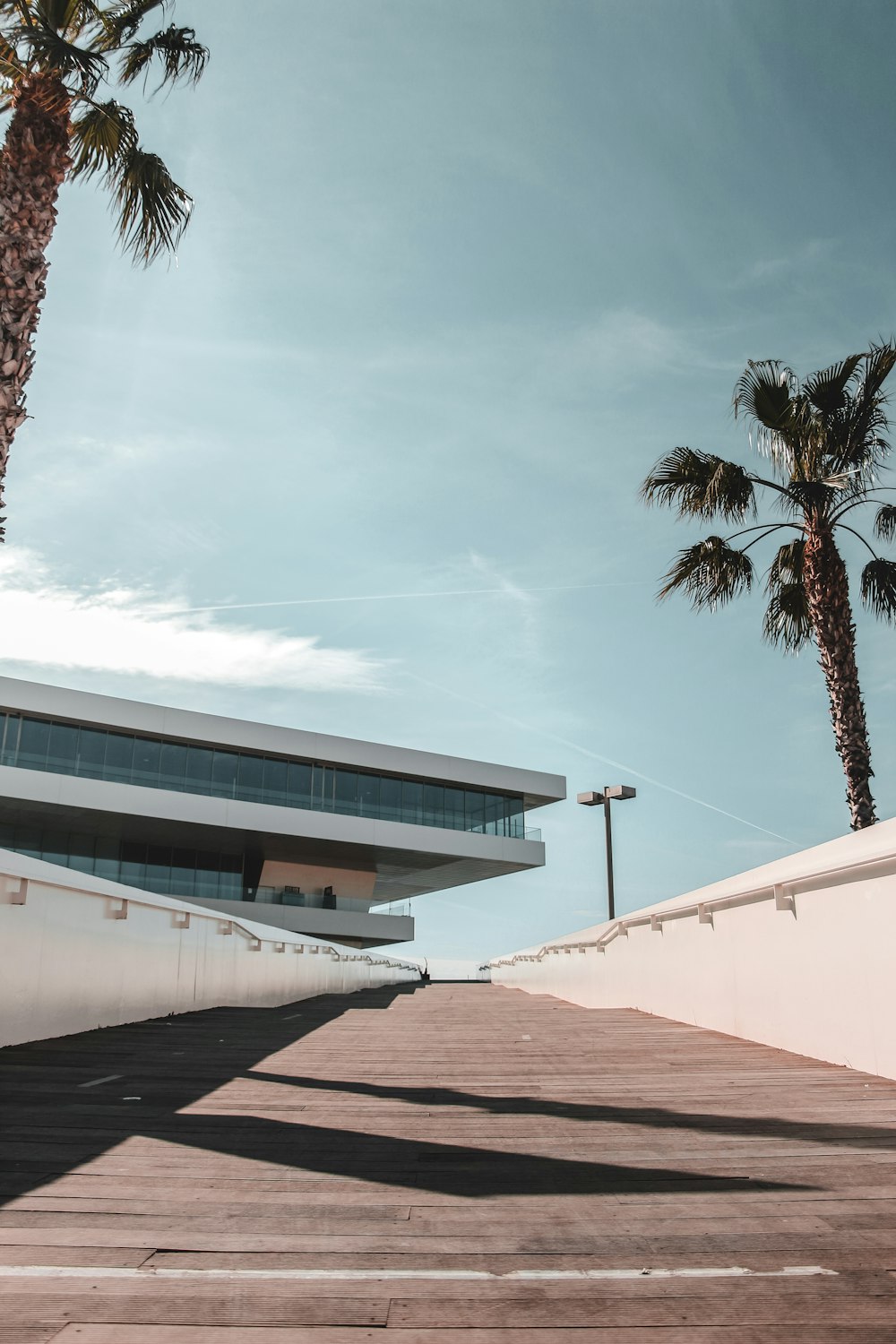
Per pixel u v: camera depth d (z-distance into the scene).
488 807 45.94
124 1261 2.41
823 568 11.95
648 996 10.54
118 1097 4.82
